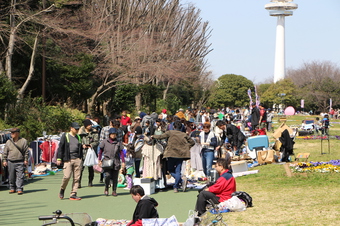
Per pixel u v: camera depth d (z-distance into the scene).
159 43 46.81
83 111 38.94
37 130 22.03
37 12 27.98
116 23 38.72
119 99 42.12
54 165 16.91
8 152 12.30
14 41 26.34
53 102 34.06
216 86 104.31
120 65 38.03
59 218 6.11
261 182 13.31
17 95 22.83
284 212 9.15
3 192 12.48
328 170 14.35
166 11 51.56
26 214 9.75
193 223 8.00
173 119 18.05
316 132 32.28
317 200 10.27
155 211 7.40
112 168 11.78
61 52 33.72
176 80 49.78
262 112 24.94
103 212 9.92
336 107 98.31
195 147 13.78
